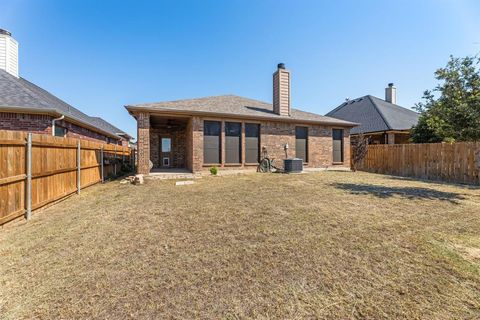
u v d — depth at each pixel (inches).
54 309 77.3
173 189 288.5
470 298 81.5
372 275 96.3
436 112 282.2
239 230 145.9
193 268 102.3
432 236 135.0
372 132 666.2
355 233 139.9
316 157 532.4
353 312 75.4
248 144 475.8
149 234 141.6
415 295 83.5
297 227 150.0
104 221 167.9
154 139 597.0
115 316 73.9
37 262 109.3
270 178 375.2
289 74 509.4
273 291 86.3
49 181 218.5
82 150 299.6
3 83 376.8
